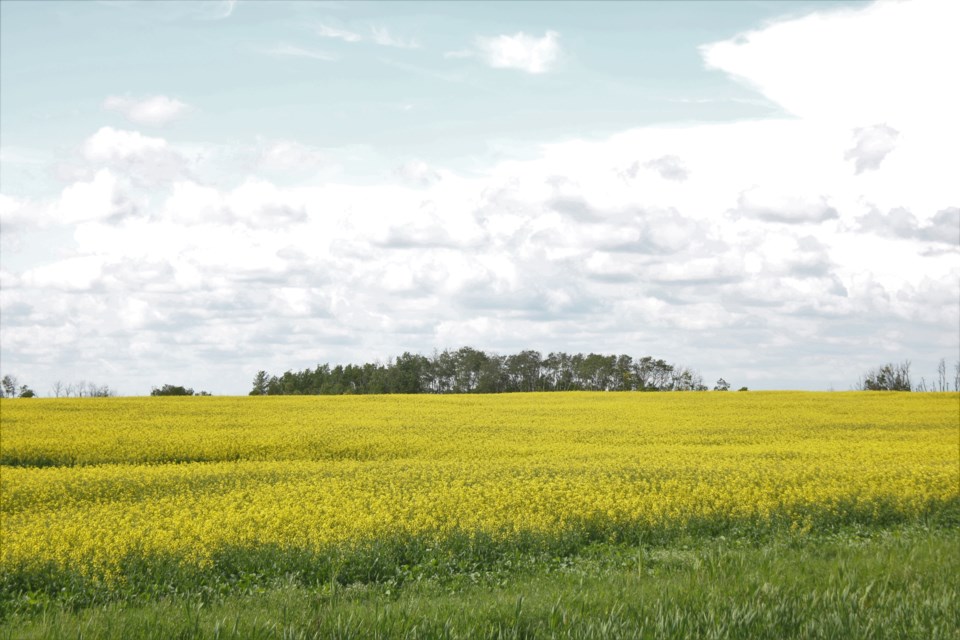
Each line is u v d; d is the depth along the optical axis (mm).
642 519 14109
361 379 116125
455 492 16594
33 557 11156
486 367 114312
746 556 10992
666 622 6715
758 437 32688
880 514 15523
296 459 26922
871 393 65875
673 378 115750
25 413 41500
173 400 54781
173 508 15297
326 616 6980
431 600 9070
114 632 6699
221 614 7781
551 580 10250
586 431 34219
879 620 6910
